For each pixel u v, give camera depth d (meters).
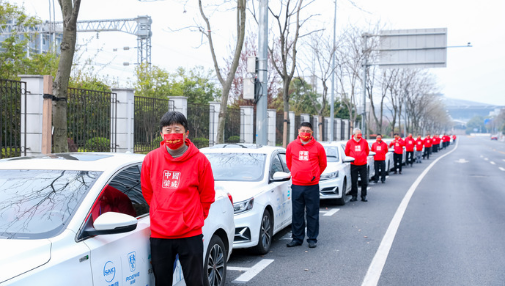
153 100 12.82
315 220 7.11
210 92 28.83
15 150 8.36
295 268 5.95
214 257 4.52
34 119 8.80
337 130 35.12
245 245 6.16
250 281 5.41
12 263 2.53
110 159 3.85
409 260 6.32
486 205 11.30
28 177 3.47
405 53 26.72
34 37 19.42
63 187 3.33
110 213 3.08
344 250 6.90
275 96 30.33
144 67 23.89
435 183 16.44
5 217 3.07
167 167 3.55
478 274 5.68
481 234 7.97
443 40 26.05
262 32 12.42
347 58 29.30
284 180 6.96
